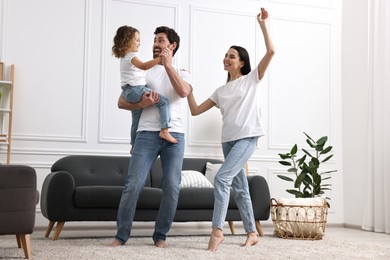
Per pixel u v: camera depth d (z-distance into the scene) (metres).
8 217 2.70
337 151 5.99
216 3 5.67
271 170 5.69
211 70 5.59
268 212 4.46
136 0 5.36
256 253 3.15
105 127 5.19
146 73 3.37
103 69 5.21
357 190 5.74
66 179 3.96
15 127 4.90
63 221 3.93
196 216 4.31
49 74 5.04
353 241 4.02
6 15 4.95
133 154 3.28
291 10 5.96
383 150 5.23
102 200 4.00
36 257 2.84
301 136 5.87
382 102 5.28
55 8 5.10
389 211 5.07
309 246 3.59
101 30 5.23
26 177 2.75
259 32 5.79
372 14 5.47
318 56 6.01
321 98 5.98
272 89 5.80
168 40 3.37
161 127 3.19
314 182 4.98
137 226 5.18
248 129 3.35
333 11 6.07
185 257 2.90
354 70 5.86
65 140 5.04
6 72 4.91
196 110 3.56
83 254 2.95
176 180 3.31
